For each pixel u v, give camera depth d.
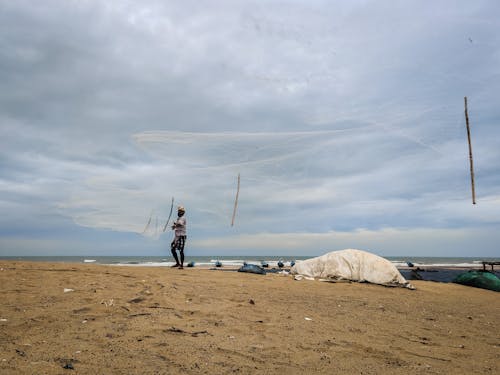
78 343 3.16
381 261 10.41
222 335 3.75
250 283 8.15
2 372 2.39
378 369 3.06
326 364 3.10
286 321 4.67
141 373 2.56
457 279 12.12
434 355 3.66
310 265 10.73
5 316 3.99
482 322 6.02
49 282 6.44
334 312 5.68
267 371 2.82
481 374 3.12
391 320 5.47
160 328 3.81
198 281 7.67
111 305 4.77
